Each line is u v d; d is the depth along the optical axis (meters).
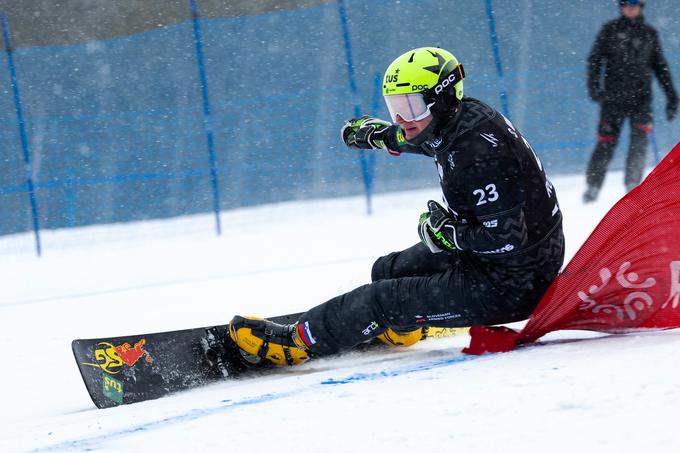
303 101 46.16
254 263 31.34
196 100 46.28
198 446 9.15
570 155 44.75
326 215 43.81
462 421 8.80
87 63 45.88
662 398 8.52
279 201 46.12
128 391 13.32
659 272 12.67
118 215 45.88
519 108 44.72
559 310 13.00
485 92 44.88
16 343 20.08
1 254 42.44
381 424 9.09
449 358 13.55
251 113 46.25
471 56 44.91
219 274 29.59
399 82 12.60
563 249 13.30
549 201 12.96
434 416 9.13
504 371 11.00
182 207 46.16
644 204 12.44
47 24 48.94
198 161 46.28
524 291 12.95
